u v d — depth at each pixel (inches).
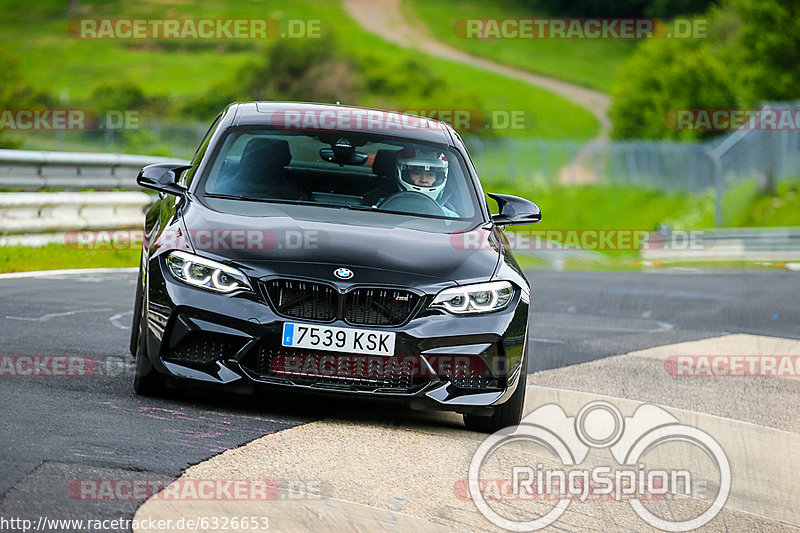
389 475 621.9
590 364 1146.0
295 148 884.6
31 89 5689.0
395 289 735.7
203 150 890.7
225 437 660.1
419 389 740.7
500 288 767.7
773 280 2677.2
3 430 614.9
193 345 729.6
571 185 6555.1
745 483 715.4
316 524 511.5
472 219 865.5
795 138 5590.6
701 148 5876.0
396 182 877.2
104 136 6343.5
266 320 720.3
